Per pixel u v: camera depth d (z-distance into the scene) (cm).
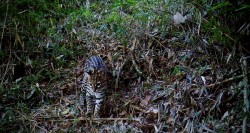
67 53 459
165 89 366
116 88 394
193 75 361
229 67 356
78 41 476
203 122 318
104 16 509
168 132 329
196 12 405
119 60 417
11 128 362
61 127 362
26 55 455
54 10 551
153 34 427
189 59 387
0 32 467
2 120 366
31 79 423
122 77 402
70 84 418
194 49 391
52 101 402
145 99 370
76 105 389
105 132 349
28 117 374
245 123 286
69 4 568
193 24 410
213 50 383
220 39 365
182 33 410
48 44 466
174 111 341
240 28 348
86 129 357
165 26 428
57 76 427
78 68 438
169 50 404
